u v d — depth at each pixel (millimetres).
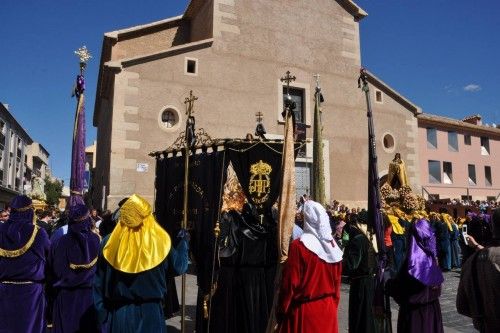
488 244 3529
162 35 19703
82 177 7676
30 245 5113
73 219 5172
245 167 5910
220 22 17219
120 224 3881
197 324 5969
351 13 20719
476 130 32125
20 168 56094
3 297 4984
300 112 18594
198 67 16422
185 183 5836
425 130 29828
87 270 5098
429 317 4363
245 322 5496
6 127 47781
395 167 12164
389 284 4570
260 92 17547
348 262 5680
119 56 18562
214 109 16453
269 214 5922
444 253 14305
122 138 14672
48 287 5262
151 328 3705
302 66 18797
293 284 3654
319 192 9164
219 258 5621
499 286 3238
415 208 5289
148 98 15289
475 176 31500
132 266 3674
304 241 3760
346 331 6816
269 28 18281
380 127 20312
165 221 6738
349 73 19984
